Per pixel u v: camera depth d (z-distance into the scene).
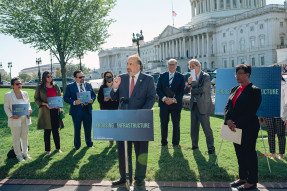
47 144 7.07
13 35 26.34
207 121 6.62
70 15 27.97
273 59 64.69
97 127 4.40
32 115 13.95
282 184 4.70
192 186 4.75
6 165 6.21
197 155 6.48
